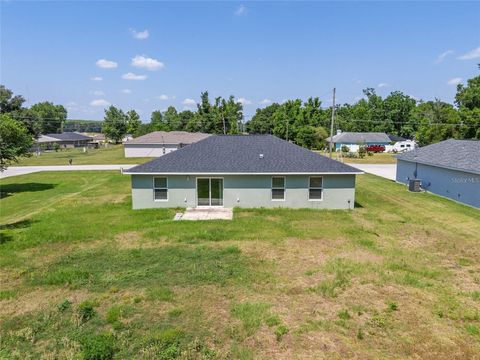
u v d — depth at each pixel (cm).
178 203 1905
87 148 7825
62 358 636
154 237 1360
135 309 806
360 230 1473
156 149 5522
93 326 743
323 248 1242
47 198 2345
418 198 2238
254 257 1148
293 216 1719
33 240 1319
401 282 958
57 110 12762
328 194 1897
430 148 2719
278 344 679
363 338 702
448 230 1488
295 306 827
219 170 1859
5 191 2647
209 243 1294
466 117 4938
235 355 645
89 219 1655
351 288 922
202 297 870
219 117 7594
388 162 4934
